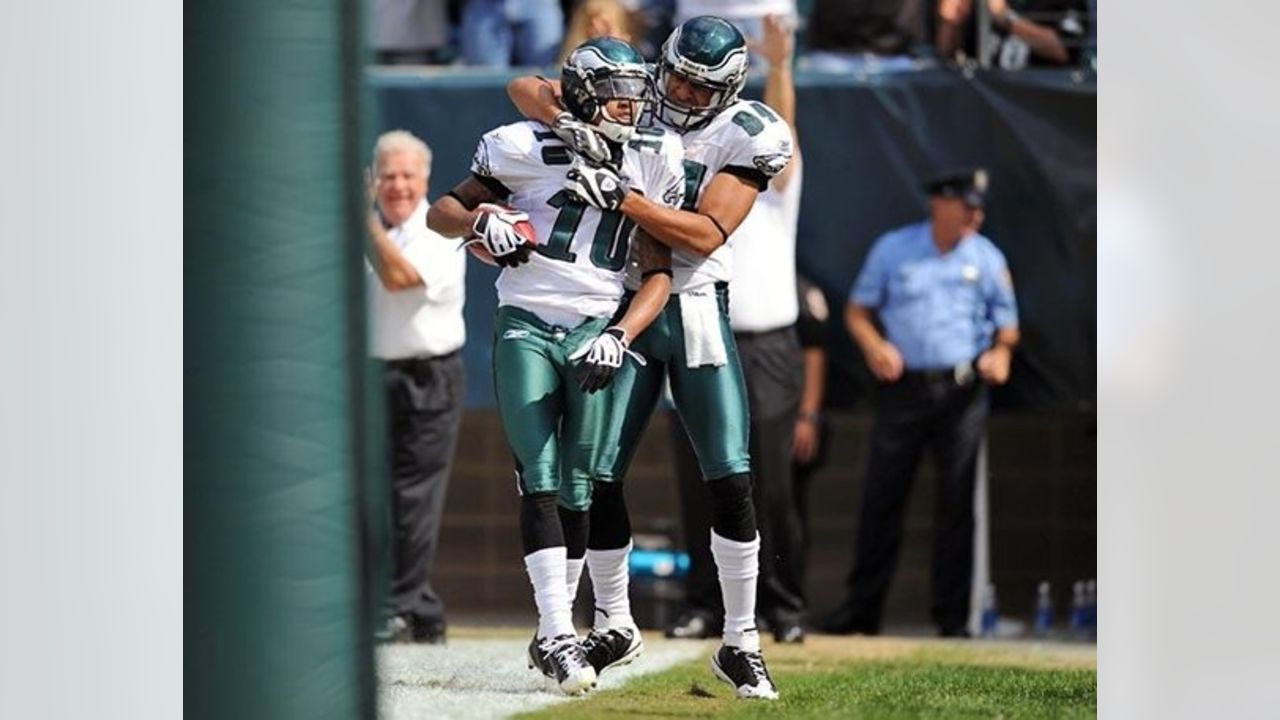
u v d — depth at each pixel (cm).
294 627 1155
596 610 2123
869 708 1988
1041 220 3147
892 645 2884
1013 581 3541
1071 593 3509
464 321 3152
